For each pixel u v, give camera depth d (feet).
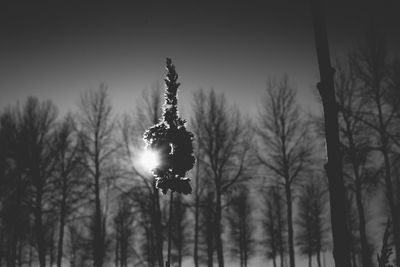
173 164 38.47
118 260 119.14
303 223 118.42
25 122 90.27
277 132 82.58
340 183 13.80
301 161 79.77
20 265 108.06
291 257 78.54
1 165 88.69
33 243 97.91
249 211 120.78
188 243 115.44
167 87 38.04
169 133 38.40
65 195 88.12
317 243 115.85
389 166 62.54
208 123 86.33
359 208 67.92
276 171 81.35
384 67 67.21
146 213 83.92
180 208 96.43
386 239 14.24
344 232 13.51
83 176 88.89
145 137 39.29
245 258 123.65
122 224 107.14
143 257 110.73
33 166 87.40
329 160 14.08
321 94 14.52
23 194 87.66
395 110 64.44
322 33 14.65
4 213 89.40
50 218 98.32
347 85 69.46
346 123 68.28
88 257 107.96
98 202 86.07
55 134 91.09
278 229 120.78
